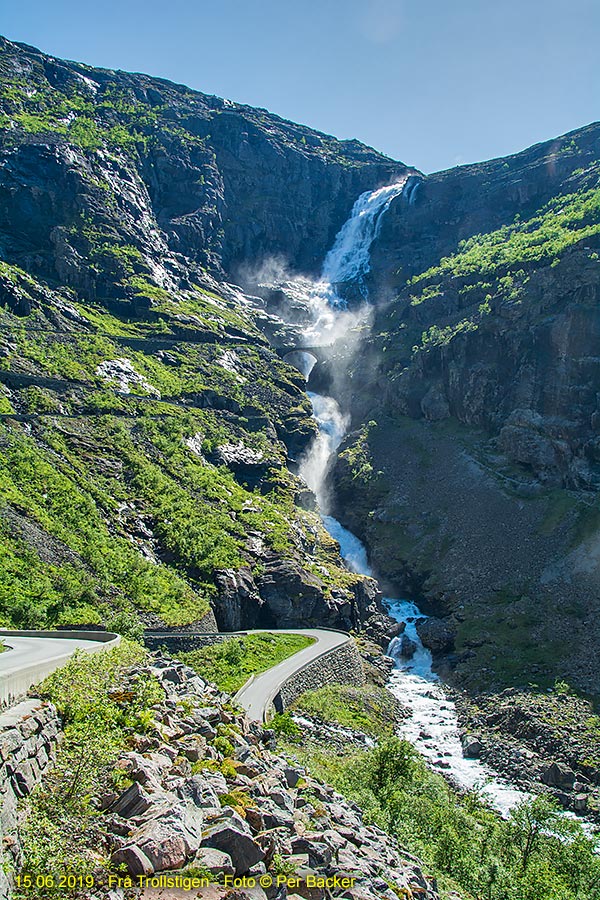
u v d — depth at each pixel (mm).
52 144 170375
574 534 109312
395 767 48188
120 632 64688
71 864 18094
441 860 39562
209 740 28516
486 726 77188
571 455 123375
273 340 188375
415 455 143875
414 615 110562
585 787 63750
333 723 65562
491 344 148750
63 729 23781
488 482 128750
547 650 90312
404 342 172250
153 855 18969
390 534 127500
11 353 113500
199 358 145875
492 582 107812
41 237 153500
